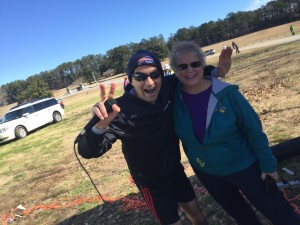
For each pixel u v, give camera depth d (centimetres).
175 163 293
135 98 268
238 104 253
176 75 267
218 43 10706
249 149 267
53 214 603
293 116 720
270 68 1545
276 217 266
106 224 495
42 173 917
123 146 286
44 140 1475
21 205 686
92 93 4744
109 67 10619
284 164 481
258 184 263
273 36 6134
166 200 296
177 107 271
